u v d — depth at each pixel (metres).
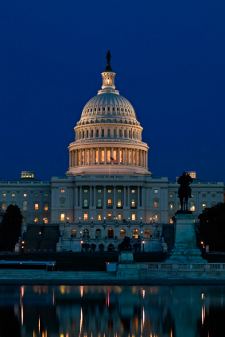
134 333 74.00
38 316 84.00
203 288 110.50
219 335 72.19
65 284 121.38
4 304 93.88
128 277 123.00
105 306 91.44
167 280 118.94
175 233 124.44
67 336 72.44
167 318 82.31
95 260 183.50
